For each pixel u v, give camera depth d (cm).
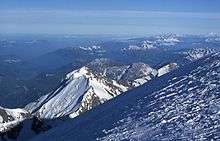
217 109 3859
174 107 4178
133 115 4300
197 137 3375
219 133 3366
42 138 5247
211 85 4456
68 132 4856
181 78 4988
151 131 3731
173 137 3475
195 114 3866
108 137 3878
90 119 5009
